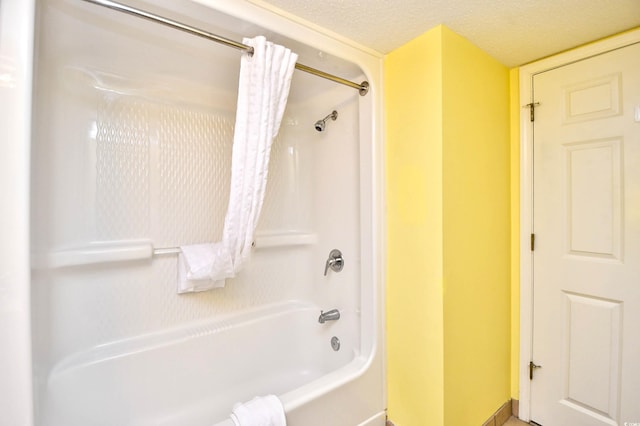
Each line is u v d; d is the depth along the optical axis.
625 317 1.31
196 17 1.05
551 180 1.53
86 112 1.31
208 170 1.68
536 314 1.59
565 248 1.49
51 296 1.17
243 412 1.00
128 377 1.34
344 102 1.75
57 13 0.99
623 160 1.31
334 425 1.26
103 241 1.37
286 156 2.07
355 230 1.70
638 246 1.27
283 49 1.12
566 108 1.47
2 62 0.72
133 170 1.45
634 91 1.27
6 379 0.73
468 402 1.39
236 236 1.23
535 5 1.11
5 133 0.73
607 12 1.15
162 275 1.54
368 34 1.30
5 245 0.73
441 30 1.24
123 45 1.25
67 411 1.16
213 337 1.59
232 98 1.75
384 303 1.48
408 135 1.37
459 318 1.34
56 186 1.20
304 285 2.06
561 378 1.50
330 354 1.83
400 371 1.42
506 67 1.65
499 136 1.59
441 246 1.25
